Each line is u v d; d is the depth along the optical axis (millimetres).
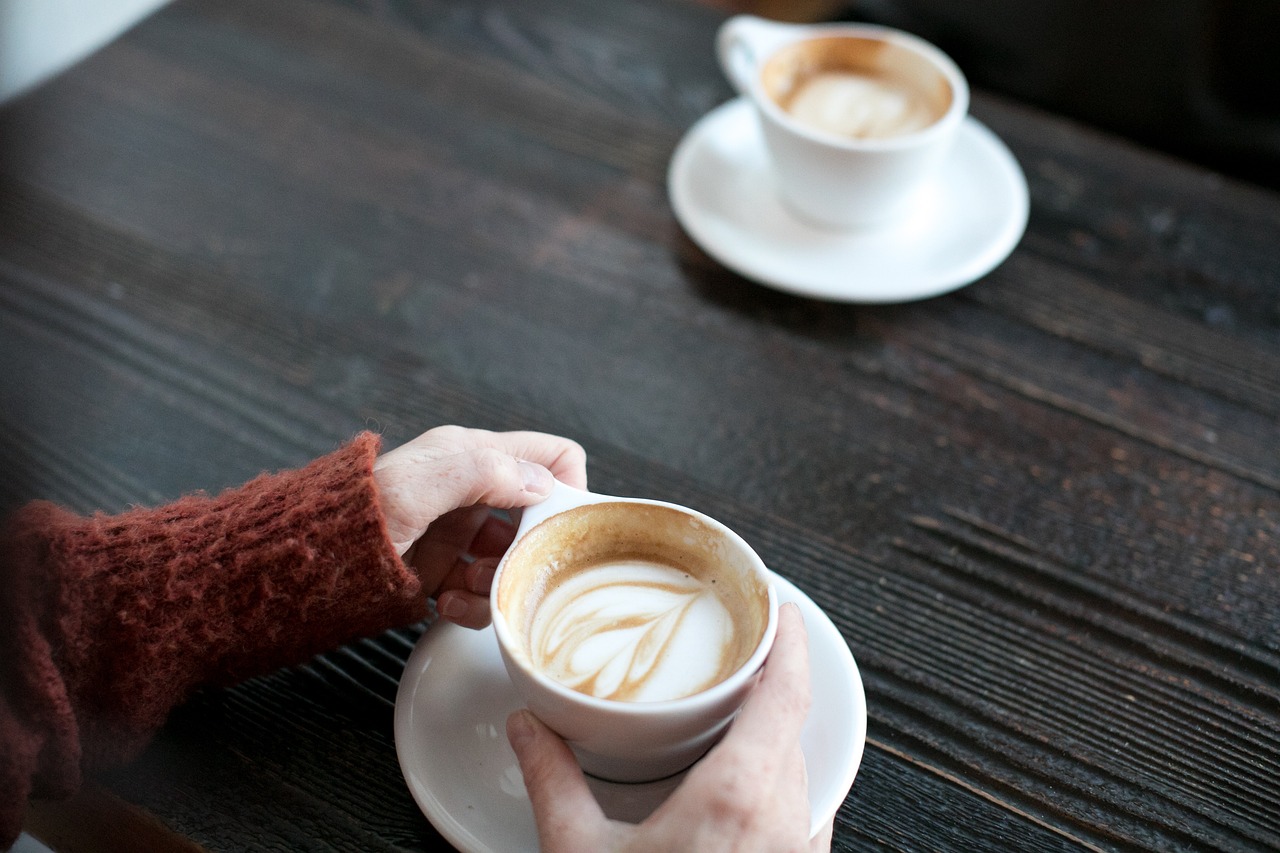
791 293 693
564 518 527
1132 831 523
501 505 540
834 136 709
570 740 499
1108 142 765
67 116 768
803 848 470
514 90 791
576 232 717
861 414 641
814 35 751
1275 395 651
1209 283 695
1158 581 585
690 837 458
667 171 749
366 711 544
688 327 676
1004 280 696
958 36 898
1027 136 766
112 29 949
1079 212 727
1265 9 815
